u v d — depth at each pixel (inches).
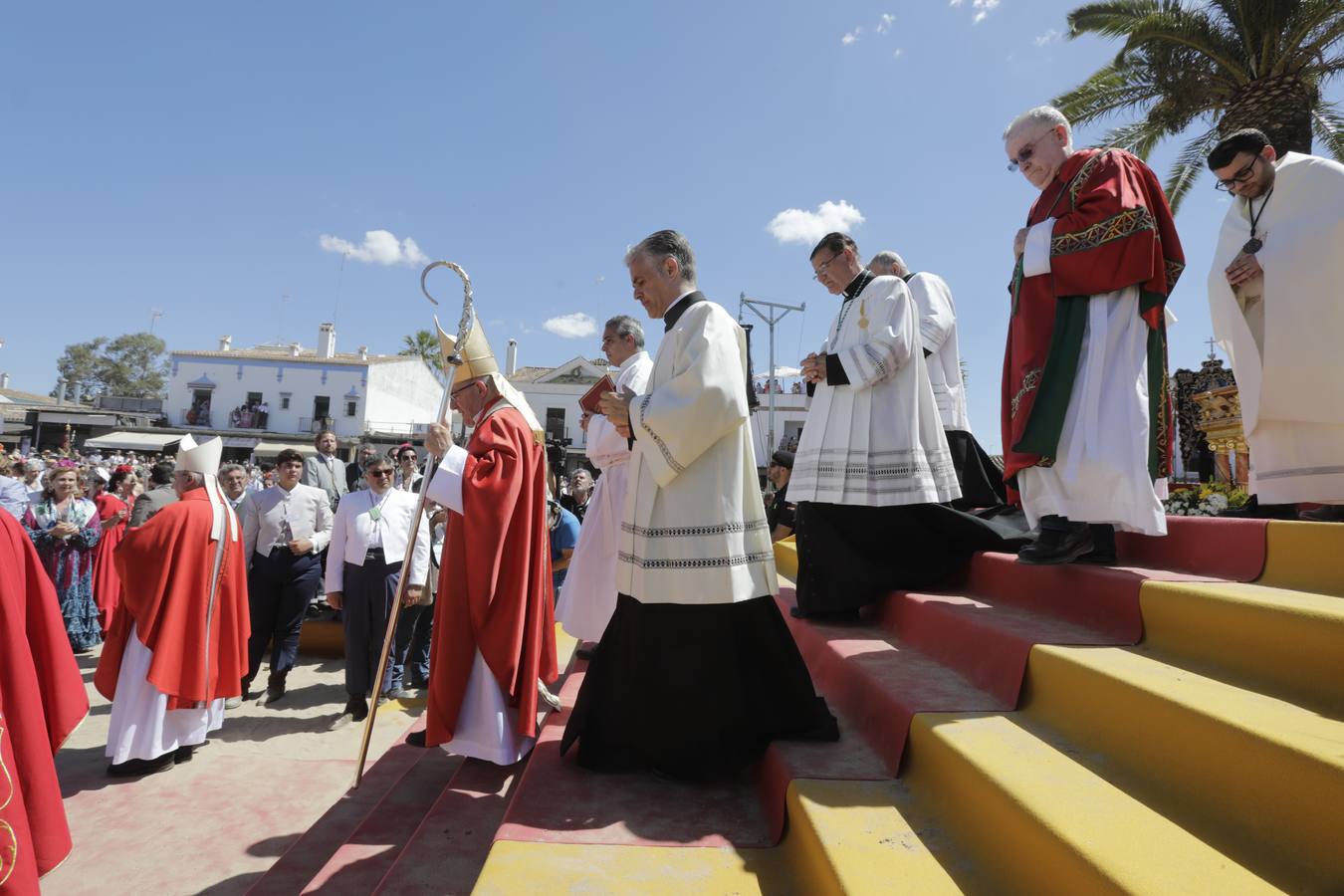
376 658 245.1
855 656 123.9
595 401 166.7
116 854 157.5
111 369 2876.5
